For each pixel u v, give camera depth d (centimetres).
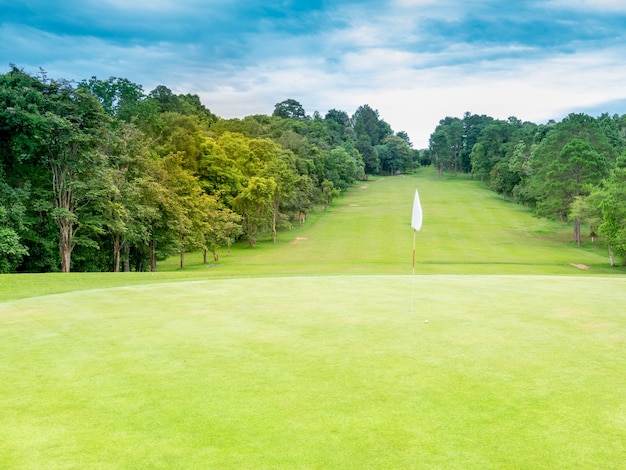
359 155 13862
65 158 3306
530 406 620
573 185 5769
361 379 724
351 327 1052
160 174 4150
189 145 6009
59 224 3391
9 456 511
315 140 11938
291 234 6956
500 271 3747
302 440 537
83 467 488
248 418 595
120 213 3428
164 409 624
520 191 8275
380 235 6494
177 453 512
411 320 1119
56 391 690
